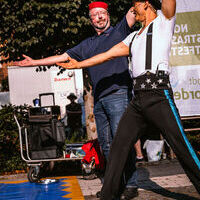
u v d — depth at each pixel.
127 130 2.99
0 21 6.62
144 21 3.03
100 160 5.64
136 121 2.97
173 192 4.06
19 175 6.87
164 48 2.85
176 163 6.80
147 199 3.76
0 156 7.23
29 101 15.07
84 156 5.68
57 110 5.99
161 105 2.79
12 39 6.73
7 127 7.21
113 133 3.87
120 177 3.02
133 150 3.72
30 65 3.88
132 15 3.85
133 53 3.00
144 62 2.88
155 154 7.23
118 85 3.86
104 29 4.12
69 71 14.87
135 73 2.94
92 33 6.80
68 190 4.84
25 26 6.48
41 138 5.69
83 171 5.74
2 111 7.27
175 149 2.73
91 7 4.10
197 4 7.07
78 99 14.64
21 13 6.42
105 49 4.02
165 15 2.82
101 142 4.11
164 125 2.76
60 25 6.60
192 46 7.08
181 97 7.09
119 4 6.55
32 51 7.02
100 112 4.05
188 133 7.98
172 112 2.76
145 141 7.51
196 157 2.68
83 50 4.16
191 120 7.97
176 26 7.08
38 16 6.43
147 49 2.88
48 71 14.98
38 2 6.48
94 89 4.04
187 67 7.07
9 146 7.25
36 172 5.75
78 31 6.71
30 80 15.12
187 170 2.73
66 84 14.85
